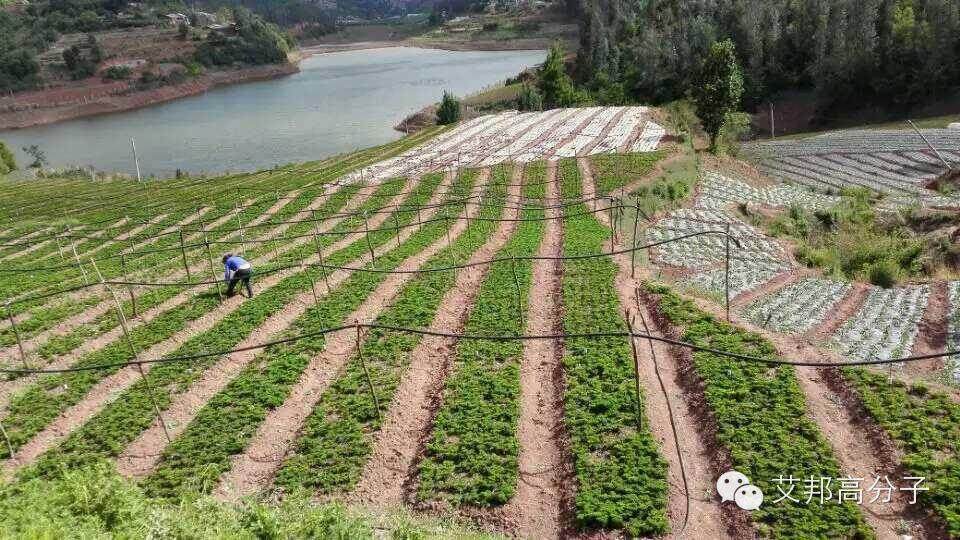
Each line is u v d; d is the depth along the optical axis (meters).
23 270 43.72
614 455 21.17
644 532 18.22
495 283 37.38
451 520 19.44
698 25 133.38
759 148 85.88
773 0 131.88
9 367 31.27
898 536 17.41
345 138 125.56
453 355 29.02
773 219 54.03
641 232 47.12
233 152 119.19
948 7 95.94
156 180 90.25
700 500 19.45
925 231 51.16
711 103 73.50
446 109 121.81
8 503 16.94
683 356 27.27
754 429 21.52
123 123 154.88
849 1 112.88
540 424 23.80
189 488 20.95
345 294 37.47
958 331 29.25
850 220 54.22
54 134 147.25
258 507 17.88
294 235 50.28
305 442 23.38
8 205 76.94
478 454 21.86
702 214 52.62
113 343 33.28
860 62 104.19
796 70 120.31
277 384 27.61
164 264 46.69
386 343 30.59
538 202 57.66
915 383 23.31
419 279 39.41
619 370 26.06
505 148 83.06
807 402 23.19
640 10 168.00
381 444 23.30
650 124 91.12
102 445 24.28
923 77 98.25
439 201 60.16
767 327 31.03
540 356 28.55
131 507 17.30
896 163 74.25
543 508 19.72
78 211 69.88
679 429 22.88
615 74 142.62
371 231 50.69
